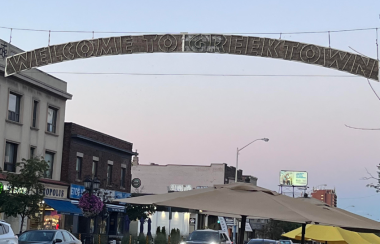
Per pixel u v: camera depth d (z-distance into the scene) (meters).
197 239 28.56
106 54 18.88
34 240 19.97
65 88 41.03
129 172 50.59
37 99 37.44
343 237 15.33
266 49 17.95
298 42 17.80
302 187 104.38
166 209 55.19
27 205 27.38
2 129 33.62
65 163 40.34
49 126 39.28
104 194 39.75
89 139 42.50
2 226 16.30
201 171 78.81
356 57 17.33
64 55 19.23
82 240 37.75
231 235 64.50
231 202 9.11
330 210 11.12
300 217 8.47
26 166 28.02
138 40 18.64
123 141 49.00
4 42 33.44
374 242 18.31
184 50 18.34
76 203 40.22
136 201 9.30
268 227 66.06
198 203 9.01
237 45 18.16
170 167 80.94
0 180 32.44
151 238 45.66
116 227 48.28
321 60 17.64
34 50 19.58
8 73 19.77
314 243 30.55
